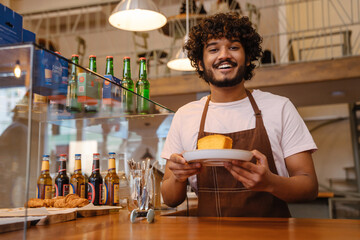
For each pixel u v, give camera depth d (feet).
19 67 2.95
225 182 5.05
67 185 5.50
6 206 5.35
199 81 17.49
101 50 23.38
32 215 3.76
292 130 5.12
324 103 20.45
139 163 4.46
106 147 6.93
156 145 6.43
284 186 4.20
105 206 5.08
